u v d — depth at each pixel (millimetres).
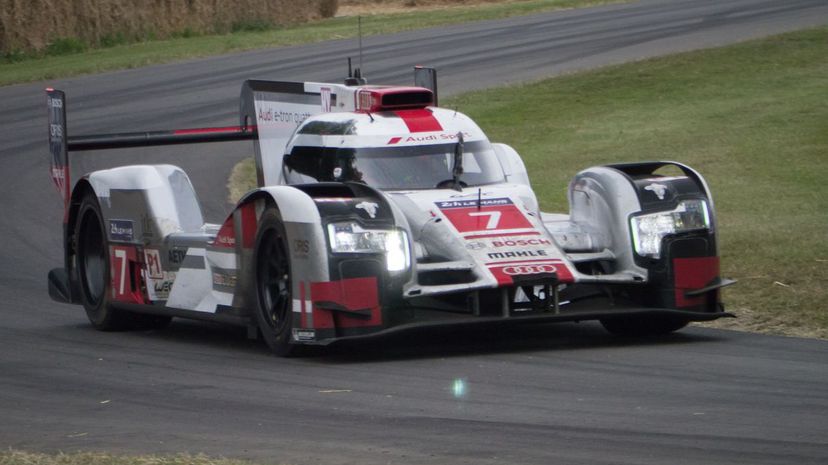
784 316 31500
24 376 26984
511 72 87500
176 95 88438
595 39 100375
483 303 27781
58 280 37188
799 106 67875
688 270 28984
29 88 96938
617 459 18422
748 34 95000
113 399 24219
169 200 33062
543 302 27750
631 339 29812
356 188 28594
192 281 31484
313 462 18578
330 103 35844
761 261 37156
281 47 112500
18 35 119938
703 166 56344
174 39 130250
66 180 36531
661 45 93625
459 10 140750
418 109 32750
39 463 18594
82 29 125000
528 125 70188
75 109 84938
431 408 22328
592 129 67500
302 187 28297
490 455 18766
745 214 45906
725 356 26891
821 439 19391
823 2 111688
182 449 19703
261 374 26297
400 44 107062
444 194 29875
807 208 46156
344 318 26969
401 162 30750
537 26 112625
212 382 25641
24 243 50250
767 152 58000
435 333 31359
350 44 110188
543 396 23094
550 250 28250
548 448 19141
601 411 21703
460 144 31219
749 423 20547
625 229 29094
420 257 28234
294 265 27391
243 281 29625
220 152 71500
